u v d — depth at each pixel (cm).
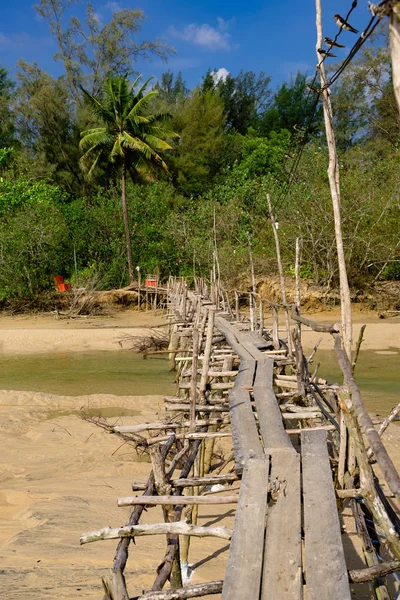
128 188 3716
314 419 629
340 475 491
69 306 2866
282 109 5216
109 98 3094
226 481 451
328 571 319
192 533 367
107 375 1562
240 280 2788
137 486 466
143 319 2645
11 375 1577
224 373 814
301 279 2650
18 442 954
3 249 2875
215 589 316
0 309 2908
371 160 3131
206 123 4609
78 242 3366
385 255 2561
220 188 3672
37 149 4200
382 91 3606
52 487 743
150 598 312
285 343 1066
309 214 2641
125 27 4312
